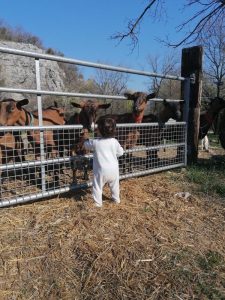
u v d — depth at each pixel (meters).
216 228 1.43
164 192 1.80
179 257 1.17
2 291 0.96
